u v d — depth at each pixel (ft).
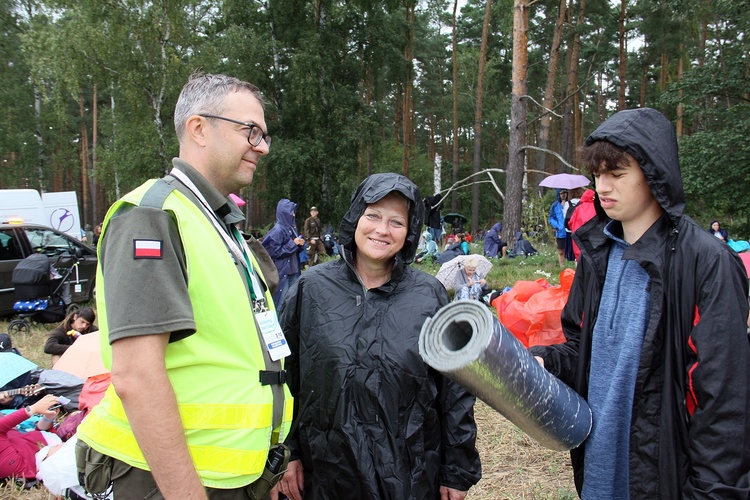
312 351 6.84
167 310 4.87
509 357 5.24
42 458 12.50
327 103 82.23
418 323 6.75
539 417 5.67
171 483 4.79
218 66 77.10
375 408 6.54
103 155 75.05
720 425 5.27
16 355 16.26
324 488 6.70
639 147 5.74
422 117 163.53
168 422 4.79
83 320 20.43
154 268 4.92
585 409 6.16
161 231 5.06
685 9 62.64
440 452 7.10
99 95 121.08
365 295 6.94
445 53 136.36
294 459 7.26
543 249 51.70
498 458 12.89
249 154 5.95
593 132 6.16
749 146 56.08
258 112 5.98
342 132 79.92
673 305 5.71
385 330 6.72
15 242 31.45
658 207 6.06
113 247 5.01
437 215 48.01
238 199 26.04
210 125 5.78
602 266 6.55
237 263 5.80
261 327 5.84
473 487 11.55
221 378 5.37
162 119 69.51
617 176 5.95
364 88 115.03
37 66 64.44
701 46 84.74
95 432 5.45
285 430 6.09
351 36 87.30
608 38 104.58
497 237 46.73
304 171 79.87
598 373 6.29
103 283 5.10
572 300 6.98
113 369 4.79
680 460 5.65
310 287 7.14
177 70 62.95
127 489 5.30
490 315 5.40
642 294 6.05
